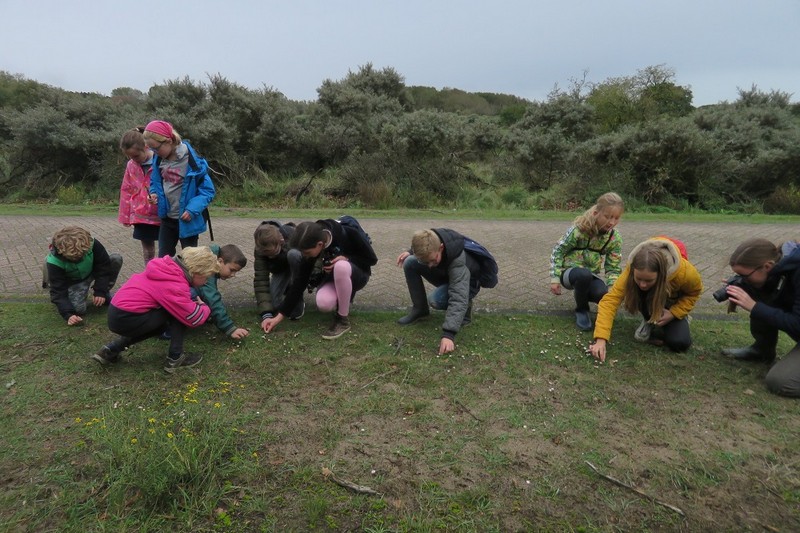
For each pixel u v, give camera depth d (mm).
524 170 12969
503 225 8703
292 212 9984
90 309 4316
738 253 3232
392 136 12375
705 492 2391
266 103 13516
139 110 13523
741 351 3588
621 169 11891
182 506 2275
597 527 2195
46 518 2201
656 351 3709
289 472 2479
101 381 3234
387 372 3387
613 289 3646
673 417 2941
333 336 3850
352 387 3213
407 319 4145
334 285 3887
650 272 3336
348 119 14398
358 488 2365
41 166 12172
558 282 4176
